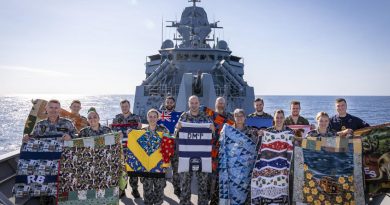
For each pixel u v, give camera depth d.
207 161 5.45
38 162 5.52
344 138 5.04
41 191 5.47
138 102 20.23
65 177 5.25
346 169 4.97
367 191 5.36
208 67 21.52
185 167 5.40
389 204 5.10
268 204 5.10
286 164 5.18
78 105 7.80
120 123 7.12
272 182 5.14
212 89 17.42
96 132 5.63
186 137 5.50
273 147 5.21
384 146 5.32
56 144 5.61
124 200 6.42
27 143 5.54
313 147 5.09
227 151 5.38
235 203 5.27
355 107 139.38
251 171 5.36
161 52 22.88
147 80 20.83
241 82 21.28
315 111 111.31
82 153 5.36
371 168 5.34
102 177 5.36
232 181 5.31
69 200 5.22
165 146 5.57
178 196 6.68
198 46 24.06
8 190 5.98
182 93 17.31
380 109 120.75
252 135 5.48
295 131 5.93
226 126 5.45
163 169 5.54
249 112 20.91
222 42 23.89
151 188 5.61
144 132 5.68
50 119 5.66
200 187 5.50
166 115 8.34
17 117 75.38
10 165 6.56
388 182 5.29
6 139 39.03
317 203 4.95
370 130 5.40
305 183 5.01
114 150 5.49
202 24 25.52
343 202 4.91
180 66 21.33
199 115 5.61
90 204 5.27
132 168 5.60
